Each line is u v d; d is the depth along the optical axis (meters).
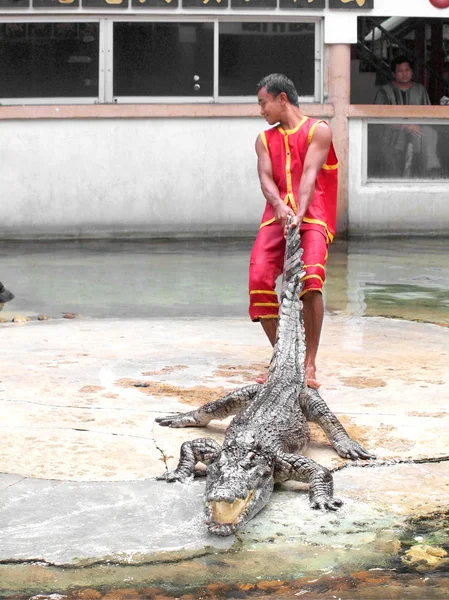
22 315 8.42
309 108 14.77
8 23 14.34
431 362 6.41
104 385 5.73
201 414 4.91
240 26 14.73
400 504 3.91
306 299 5.81
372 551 3.47
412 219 15.39
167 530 3.62
